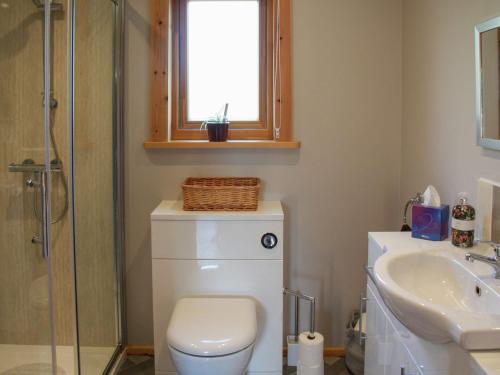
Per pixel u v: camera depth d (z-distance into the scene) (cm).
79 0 218
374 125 268
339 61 265
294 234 276
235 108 281
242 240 243
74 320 220
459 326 112
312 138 269
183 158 271
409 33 253
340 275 279
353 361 262
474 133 188
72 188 215
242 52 277
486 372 105
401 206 270
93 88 236
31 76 219
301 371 243
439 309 120
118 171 267
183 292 247
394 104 267
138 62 265
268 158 271
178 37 275
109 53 253
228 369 200
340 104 267
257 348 250
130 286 281
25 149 220
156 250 245
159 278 247
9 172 223
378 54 264
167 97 265
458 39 199
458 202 198
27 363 227
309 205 274
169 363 252
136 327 284
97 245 244
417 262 173
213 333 205
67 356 245
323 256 278
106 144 254
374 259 205
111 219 263
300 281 280
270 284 246
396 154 270
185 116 281
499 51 167
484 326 112
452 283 167
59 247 243
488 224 179
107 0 248
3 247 225
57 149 231
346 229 275
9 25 220
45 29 217
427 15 229
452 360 126
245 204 248
